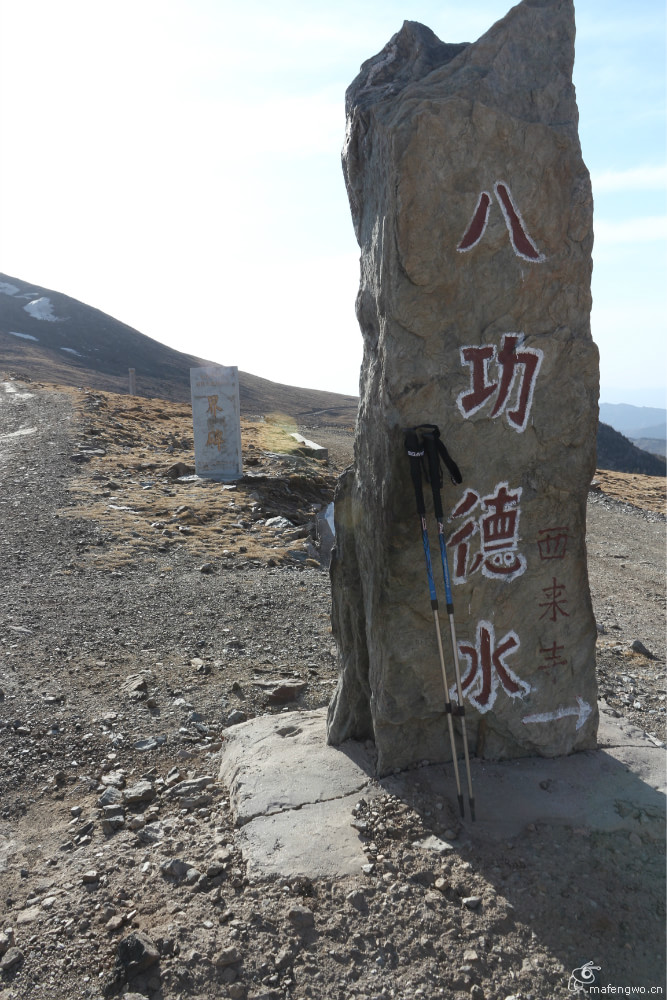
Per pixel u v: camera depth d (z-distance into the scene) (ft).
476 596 12.50
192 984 9.40
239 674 19.84
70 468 46.34
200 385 47.93
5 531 32.76
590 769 13.12
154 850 12.15
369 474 12.57
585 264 12.08
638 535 53.06
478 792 12.35
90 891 11.38
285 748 14.49
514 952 9.57
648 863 10.90
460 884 10.51
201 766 15.26
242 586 27.25
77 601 24.76
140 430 67.00
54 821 13.61
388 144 11.00
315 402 315.17
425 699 12.66
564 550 12.95
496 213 11.35
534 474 12.46
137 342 345.10
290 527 37.60
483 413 11.92
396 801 12.17
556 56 11.56
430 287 11.28
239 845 11.78
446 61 11.84
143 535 33.27
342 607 14.06
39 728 16.47
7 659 19.89
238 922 10.19
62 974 9.87
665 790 12.56
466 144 11.00
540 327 12.01
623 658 23.70
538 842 11.24
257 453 59.21
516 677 13.07
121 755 15.75
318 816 12.10
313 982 9.33
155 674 19.53
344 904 10.31
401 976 9.36
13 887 11.78
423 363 11.51
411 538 11.77
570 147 11.64
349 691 14.11
